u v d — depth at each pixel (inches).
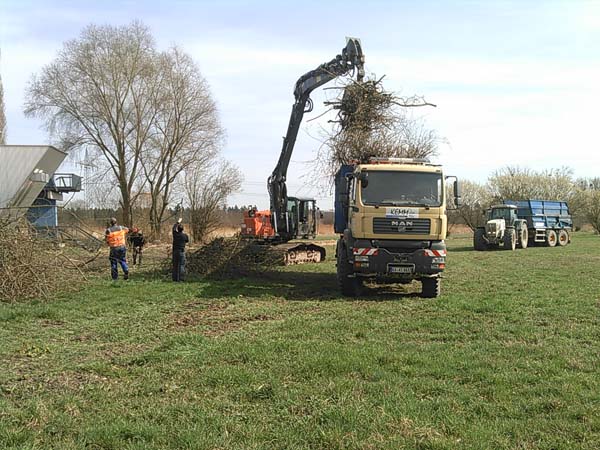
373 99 577.9
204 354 276.1
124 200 1477.6
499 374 236.2
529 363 254.2
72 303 441.7
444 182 466.3
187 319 384.5
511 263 792.9
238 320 379.9
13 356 282.4
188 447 167.3
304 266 764.0
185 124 1501.0
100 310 418.0
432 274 456.4
